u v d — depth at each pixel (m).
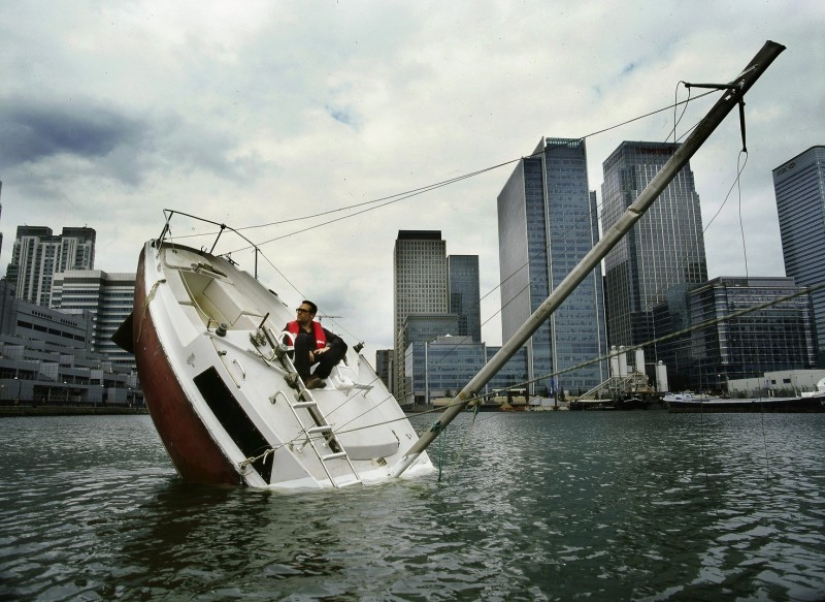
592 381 187.50
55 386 115.81
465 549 6.39
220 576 5.34
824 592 5.16
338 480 9.50
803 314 119.12
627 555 6.29
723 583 5.40
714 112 7.73
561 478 13.05
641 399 142.12
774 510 9.11
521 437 33.41
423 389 174.88
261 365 10.06
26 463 16.47
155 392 10.21
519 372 189.62
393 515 7.84
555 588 5.19
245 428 9.29
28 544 6.48
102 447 23.44
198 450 9.68
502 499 9.75
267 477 9.12
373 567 5.68
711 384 122.44
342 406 10.72
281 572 5.47
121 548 6.26
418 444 9.97
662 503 9.68
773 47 7.45
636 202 8.15
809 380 106.81
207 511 7.94
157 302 10.70
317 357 10.62
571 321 191.00
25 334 130.12
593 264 8.37
